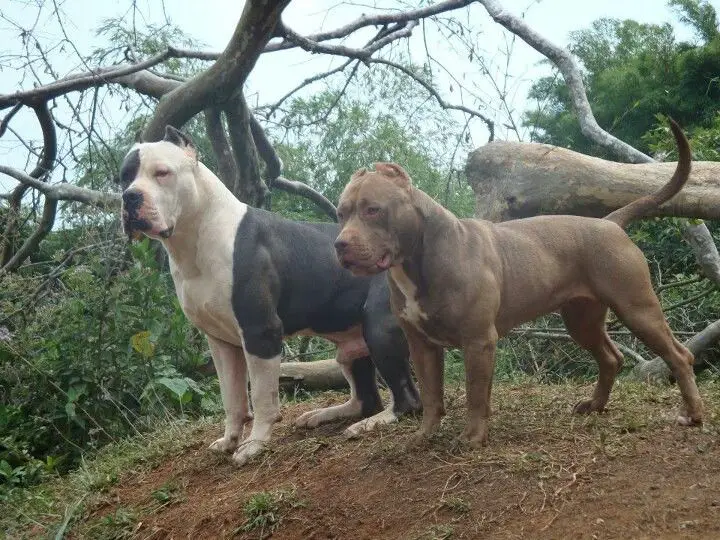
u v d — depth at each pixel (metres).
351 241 3.98
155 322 6.89
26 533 5.12
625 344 7.82
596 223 4.52
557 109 11.80
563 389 5.71
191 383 6.84
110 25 9.24
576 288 4.53
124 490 5.23
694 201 6.07
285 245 5.27
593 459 3.98
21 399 6.96
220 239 5.04
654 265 8.48
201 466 5.09
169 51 8.05
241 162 7.97
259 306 5.03
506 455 4.09
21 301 7.88
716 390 5.36
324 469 4.55
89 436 6.77
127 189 4.83
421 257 4.17
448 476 4.05
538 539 3.50
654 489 3.68
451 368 7.85
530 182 6.29
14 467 6.53
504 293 4.34
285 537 4.10
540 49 7.80
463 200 10.64
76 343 6.83
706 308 7.98
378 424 5.05
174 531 4.49
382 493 4.12
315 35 8.46
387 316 5.18
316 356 8.93
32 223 10.15
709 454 3.97
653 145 7.30
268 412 5.05
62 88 8.06
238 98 7.59
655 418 4.53
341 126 11.62
